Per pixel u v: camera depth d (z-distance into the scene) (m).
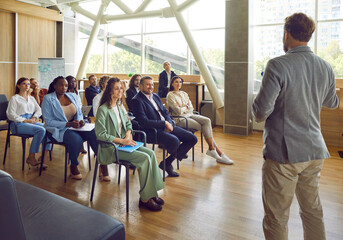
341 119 5.23
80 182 3.39
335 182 3.43
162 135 3.43
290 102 1.51
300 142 1.52
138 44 8.87
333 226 2.40
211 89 6.61
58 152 4.73
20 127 3.82
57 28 9.05
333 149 5.07
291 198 1.59
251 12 5.92
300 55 1.54
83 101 9.12
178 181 3.43
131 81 4.45
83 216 1.58
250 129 6.36
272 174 1.59
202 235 2.26
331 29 5.82
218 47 7.43
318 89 1.55
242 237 2.23
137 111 3.48
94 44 8.73
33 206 1.67
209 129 4.21
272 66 1.51
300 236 2.23
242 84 6.01
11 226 1.05
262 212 2.65
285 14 6.24
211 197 2.98
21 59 7.96
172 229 2.35
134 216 2.56
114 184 3.33
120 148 2.71
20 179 3.46
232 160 4.32
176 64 8.24
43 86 8.16
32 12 7.93
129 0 8.78
